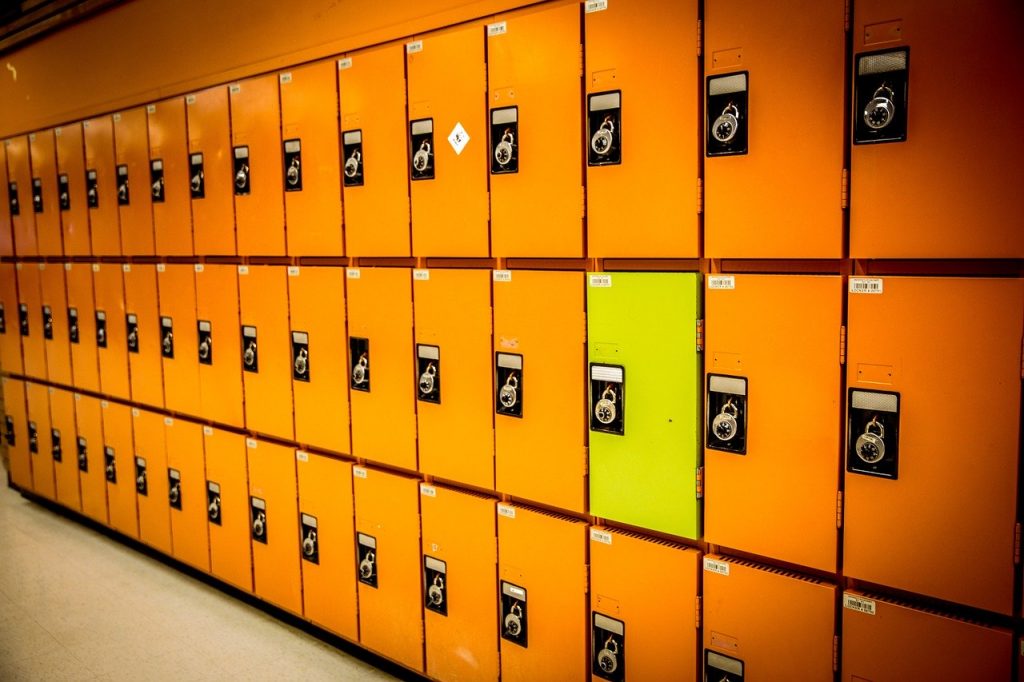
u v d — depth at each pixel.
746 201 1.91
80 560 4.38
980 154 1.58
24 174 4.93
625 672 2.29
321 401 3.16
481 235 2.51
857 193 1.74
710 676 2.10
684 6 1.96
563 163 2.26
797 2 1.78
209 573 3.90
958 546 1.68
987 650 1.67
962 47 1.58
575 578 2.38
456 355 2.62
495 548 2.60
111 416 4.46
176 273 3.82
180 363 3.88
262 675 3.07
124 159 4.06
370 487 3.01
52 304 4.86
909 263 1.73
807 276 1.83
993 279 1.59
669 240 2.06
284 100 3.11
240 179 3.35
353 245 2.94
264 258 3.39
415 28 2.64
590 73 2.16
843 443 1.83
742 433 1.96
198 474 3.88
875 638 1.81
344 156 2.90
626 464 2.20
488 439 2.57
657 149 2.05
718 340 1.99
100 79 4.18
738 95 1.88
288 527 3.40
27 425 5.33
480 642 2.70
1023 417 1.59
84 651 3.29
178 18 3.62
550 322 2.34
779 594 1.96
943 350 1.66
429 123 2.59
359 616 3.14
